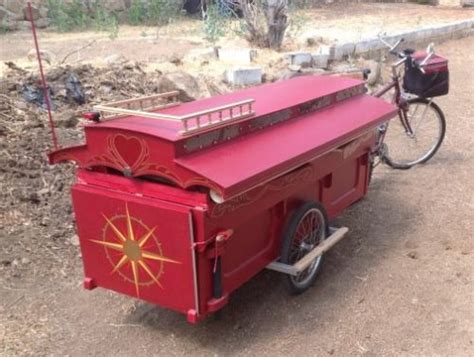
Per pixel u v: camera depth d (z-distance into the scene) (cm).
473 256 483
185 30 1099
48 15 1116
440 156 713
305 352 374
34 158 562
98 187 362
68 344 380
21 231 486
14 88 647
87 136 357
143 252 348
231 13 1155
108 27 1084
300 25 1070
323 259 468
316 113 444
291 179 392
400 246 503
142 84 738
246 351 375
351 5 1650
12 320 399
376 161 674
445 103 947
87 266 376
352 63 946
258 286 445
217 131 351
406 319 405
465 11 1617
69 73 696
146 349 378
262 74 827
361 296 432
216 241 334
